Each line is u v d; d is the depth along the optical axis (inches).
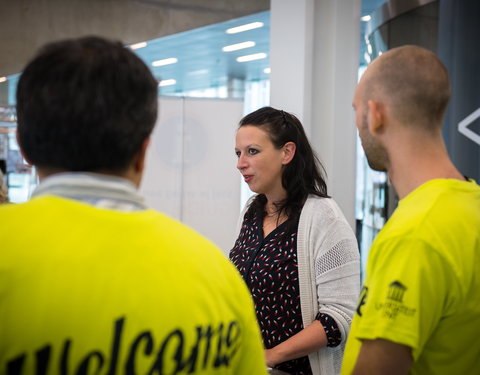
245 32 350.3
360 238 252.1
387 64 43.9
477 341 40.9
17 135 30.6
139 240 29.8
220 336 31.7
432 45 139.6
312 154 80.7
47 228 28.0
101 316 27.4
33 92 29.5
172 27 351.3
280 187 78.7
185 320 29.8
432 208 40.7
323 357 71.3
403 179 44.1
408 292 39.2
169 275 29.9
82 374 26.8
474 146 124.6
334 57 159.8
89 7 375.2
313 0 157.6
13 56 394.3
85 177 29.8
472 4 125.9
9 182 287.9
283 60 163.0
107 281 27.9
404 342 38.9
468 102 125.7
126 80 30.4
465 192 42.2
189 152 208.5
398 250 40.4
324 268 72.9
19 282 26.4
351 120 161.8
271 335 74.6
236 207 209.5
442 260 39.2
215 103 208.7
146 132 31.9
